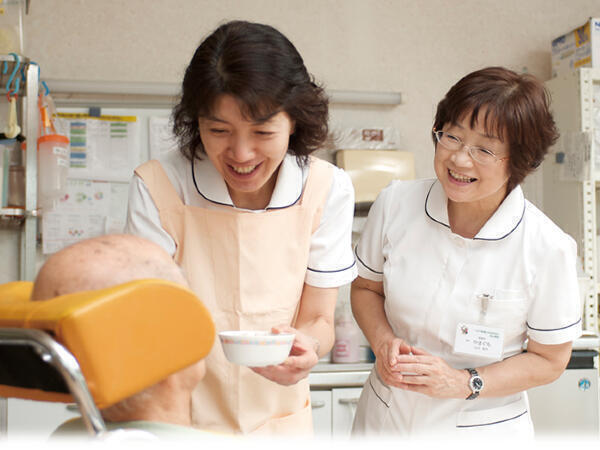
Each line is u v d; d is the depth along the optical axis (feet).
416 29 10.66
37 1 9.66
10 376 2.45
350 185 5.12
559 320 5.34
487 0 10.89
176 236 4.71
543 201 10.58
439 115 5.24
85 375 2.11
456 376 5.20
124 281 2.50
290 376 4.22
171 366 2.36
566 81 9.87
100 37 9.80
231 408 4.67
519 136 4.81
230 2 10.13
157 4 9.95
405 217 5.69
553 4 11.07
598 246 10.03
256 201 4.83
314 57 10.35
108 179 9.64
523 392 5.77
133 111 9.75
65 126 9.55
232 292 4.70
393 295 5.65
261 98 3.71
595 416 8.80
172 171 4.75
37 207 8.68
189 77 3.91
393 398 5.62
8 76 8.54
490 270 5.41
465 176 4.98
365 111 10.43
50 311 2.15
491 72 4.87
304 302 5.11
